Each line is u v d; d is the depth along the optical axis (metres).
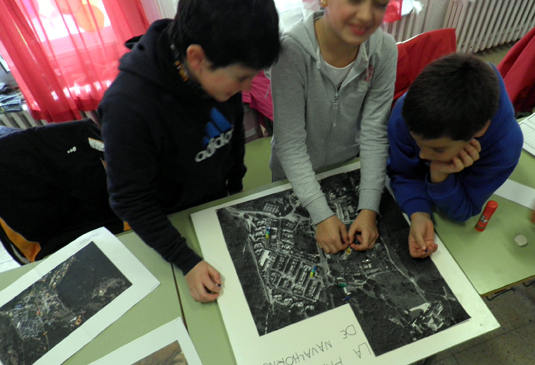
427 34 1.22
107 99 0.62
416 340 0.63
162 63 0.63
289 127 0.84
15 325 0.70
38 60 1.58
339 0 0.63
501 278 0.70
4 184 1.02
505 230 0.77
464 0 2.03
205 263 0.75
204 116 0.76
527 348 1.29
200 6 0.52
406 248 0.75
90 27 1.59
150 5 1.65
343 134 1.00
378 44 0.79
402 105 0.73
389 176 0.90
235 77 0.58
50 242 1.17
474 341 1.32
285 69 0.77
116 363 0.65
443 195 0.73
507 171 0.72
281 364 0.63
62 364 0.66
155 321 0.70
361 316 0.67
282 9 1.81
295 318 0.67
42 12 1.52
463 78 0.61
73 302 0.73
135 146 0.64
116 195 0.67
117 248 0.81
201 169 0.89
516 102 1.30
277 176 1.20
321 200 0.81
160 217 0.73
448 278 0.70
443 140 0.65
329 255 0.76
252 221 0.83
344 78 0.84
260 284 0.72
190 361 0.64
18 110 1.79
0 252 1.73
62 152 1.08
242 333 0.66
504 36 2.39
